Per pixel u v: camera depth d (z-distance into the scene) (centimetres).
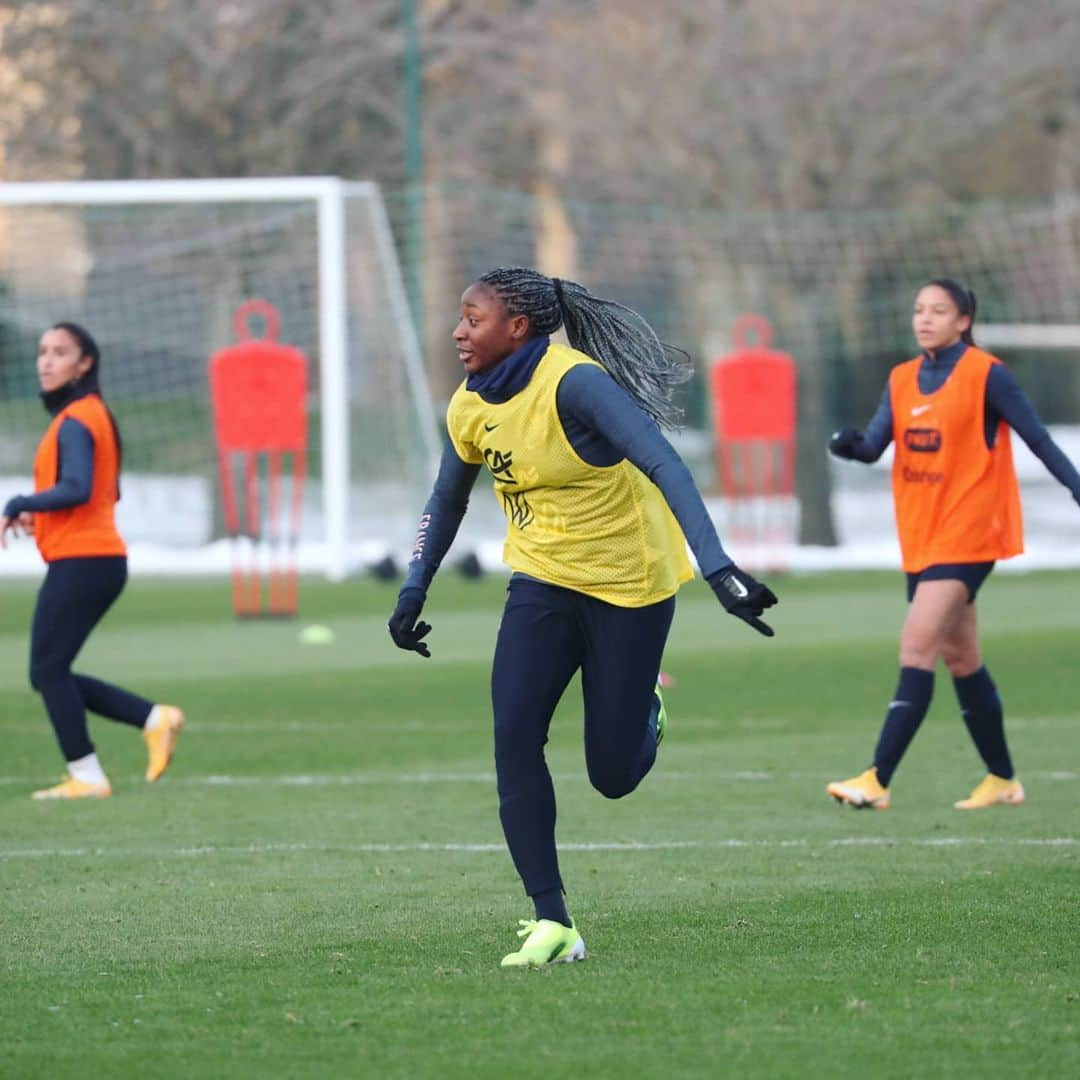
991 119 10862
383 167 11281
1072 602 7869
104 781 3572
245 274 9888
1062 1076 1748
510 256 11869
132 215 9869
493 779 3719
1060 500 13700
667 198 11138
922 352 3341
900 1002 1997
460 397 2203
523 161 11838
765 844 2984
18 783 3722
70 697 3544
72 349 3497
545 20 11244
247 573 9688
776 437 9625
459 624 7119
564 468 2144
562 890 2219
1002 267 11631
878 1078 1744
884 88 10869
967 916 2420
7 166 10812
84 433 3459
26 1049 1856
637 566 2177
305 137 11019
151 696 5097
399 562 10112
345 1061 1809
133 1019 1962
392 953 2255
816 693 5056
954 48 10969
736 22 10969
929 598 3284
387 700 5000
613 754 2225
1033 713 4612
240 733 4397
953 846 2953
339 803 3438
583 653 2216
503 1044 1858
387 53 10956
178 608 7925
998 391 3253
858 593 8400
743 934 2334
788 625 7056
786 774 3722
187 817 3297
